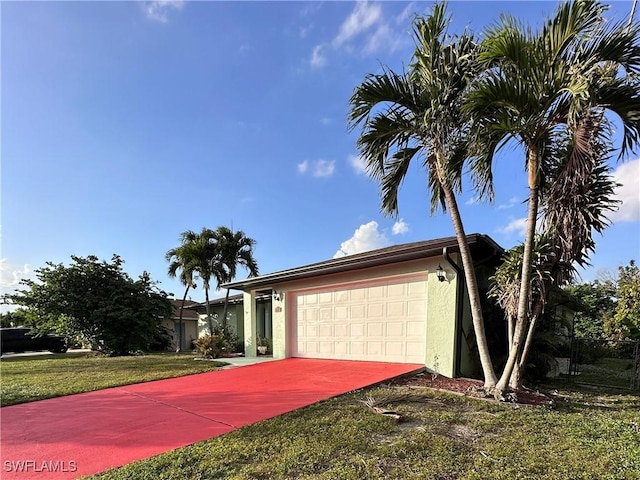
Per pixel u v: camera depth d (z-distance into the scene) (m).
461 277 7.99
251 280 12.81
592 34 4.86
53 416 5.39
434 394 6.09
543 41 5.12
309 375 8.17
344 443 3.96
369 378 7.39
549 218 5.79
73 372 9.84
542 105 5.20
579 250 5.60
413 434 4.25
